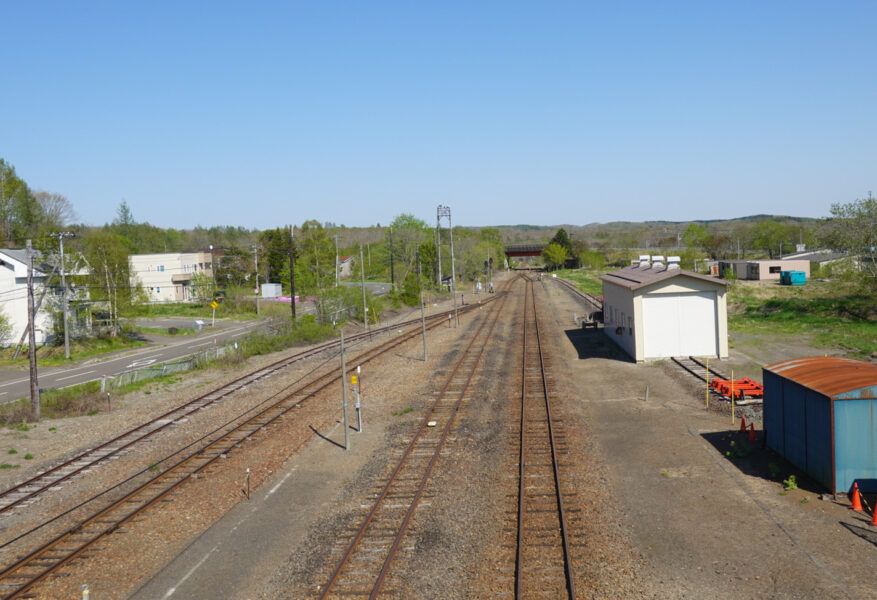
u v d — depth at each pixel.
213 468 18.80
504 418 22.73
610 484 15.86
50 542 13.72
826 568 11.16
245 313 77.44
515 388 27.88
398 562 12.18
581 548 12.44
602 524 13.54
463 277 120.00
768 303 52.53
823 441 14.58
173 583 12.00
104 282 54.97
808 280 79.06
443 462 18.16
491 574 11.59
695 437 19.30
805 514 13.46
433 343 45.12
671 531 13.05
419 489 15.91
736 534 12.73
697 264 102.81
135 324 63.25
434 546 12.80
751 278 83.25
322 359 40.34
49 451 21.73
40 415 26.75
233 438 21.89
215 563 12.74
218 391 30.84
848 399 14.07
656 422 21.20
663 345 32.47
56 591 11.84
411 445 19.78
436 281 105.38
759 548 12.08
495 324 55.19
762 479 15.62
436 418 23.20
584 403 24.56
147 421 25.12
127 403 29.38
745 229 184.12
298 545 13.36
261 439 21.78
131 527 14.70
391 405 25.97
